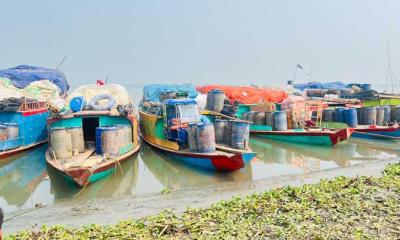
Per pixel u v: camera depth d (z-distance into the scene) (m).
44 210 11.44
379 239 7.02
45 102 22.20
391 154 20.83
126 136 17.38
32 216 10.77
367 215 8.31
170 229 7.83
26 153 19.86
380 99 32.06
